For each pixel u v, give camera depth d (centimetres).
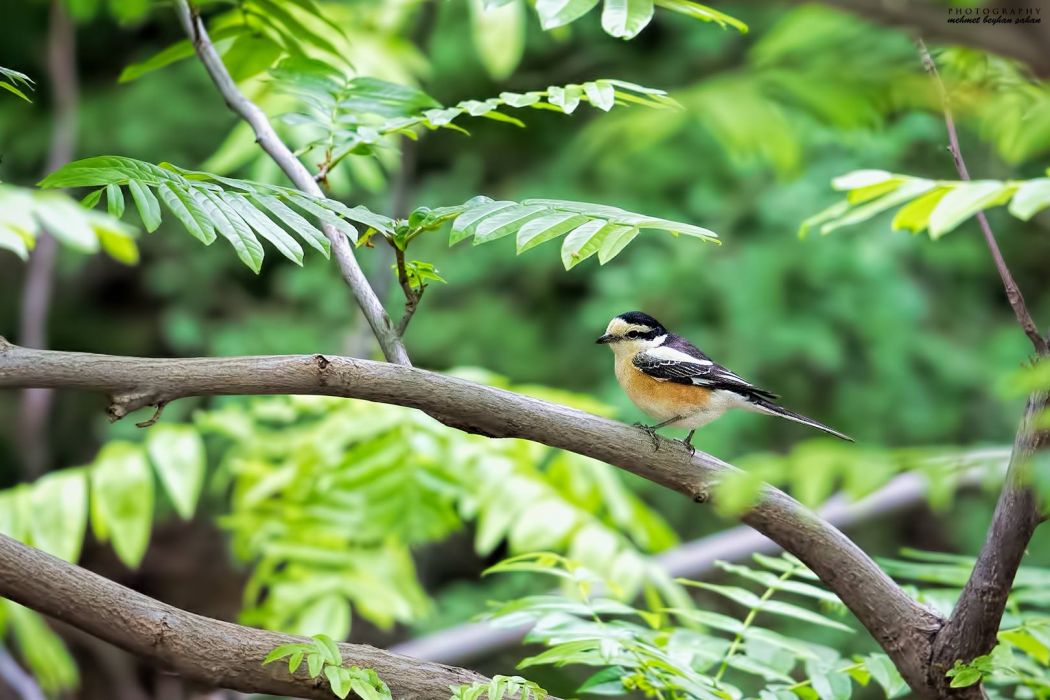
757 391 988
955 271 2223
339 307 2264
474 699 522
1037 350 516
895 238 2064
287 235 480
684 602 949
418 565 1794
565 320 2264
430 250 2256
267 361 504
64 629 1917
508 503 966
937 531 2152
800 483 311
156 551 2236
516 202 530
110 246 984
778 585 653
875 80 379
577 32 1995
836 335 2081
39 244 1588
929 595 681
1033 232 2147
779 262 2047
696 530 2094
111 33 2356
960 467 329
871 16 325
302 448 1015
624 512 1016
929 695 547
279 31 778
